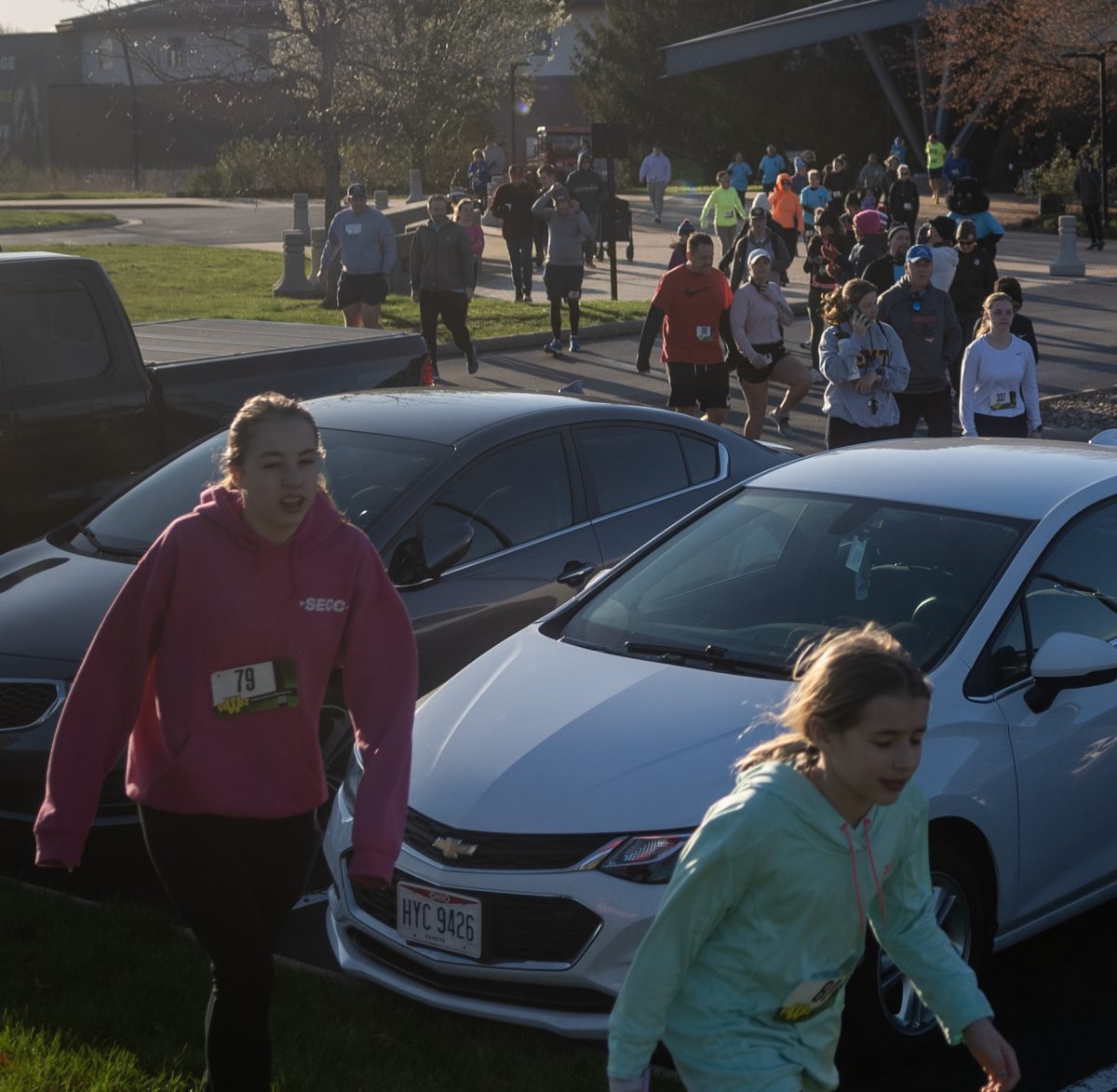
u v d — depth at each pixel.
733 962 2.78
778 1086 2.76
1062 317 22.34
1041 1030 4.70
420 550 6.28
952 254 14.31
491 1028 4.39
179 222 37.84
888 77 44.00
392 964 4.52
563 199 18.55
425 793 4.52
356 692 3.55
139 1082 3.84
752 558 5.41
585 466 7.04
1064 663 4.65
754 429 12.85
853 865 2.75
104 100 65.75
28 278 7.81
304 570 3.39
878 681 2.60
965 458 5.74
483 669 5.20
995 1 41.62
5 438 7.65
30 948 4.67
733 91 53.22
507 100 61.34
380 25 33.69
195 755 3.36
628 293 24.48
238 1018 3.41
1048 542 5.10
